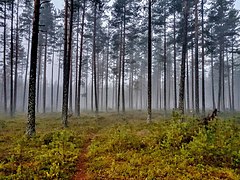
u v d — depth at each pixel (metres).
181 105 19.55
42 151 11.14
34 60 14.80
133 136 13.25
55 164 9.19
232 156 9.96
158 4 36.50
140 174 8.57
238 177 8.34
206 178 8.21
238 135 11.36
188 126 12.62
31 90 14.64
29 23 41.44
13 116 33.03
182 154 10.41
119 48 41.97
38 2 15.07
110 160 10.18
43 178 8.19
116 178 8.36
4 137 14.62
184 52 20.83
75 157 10.52
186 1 22.84
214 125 12.26
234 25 41.16
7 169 8.86
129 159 10.27
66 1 22.27
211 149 10.18
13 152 10.94
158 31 38.75
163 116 31.97
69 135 14.45
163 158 10.31
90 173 8.96
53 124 21.70
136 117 30.33
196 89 26.23
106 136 14.93
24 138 13.56
